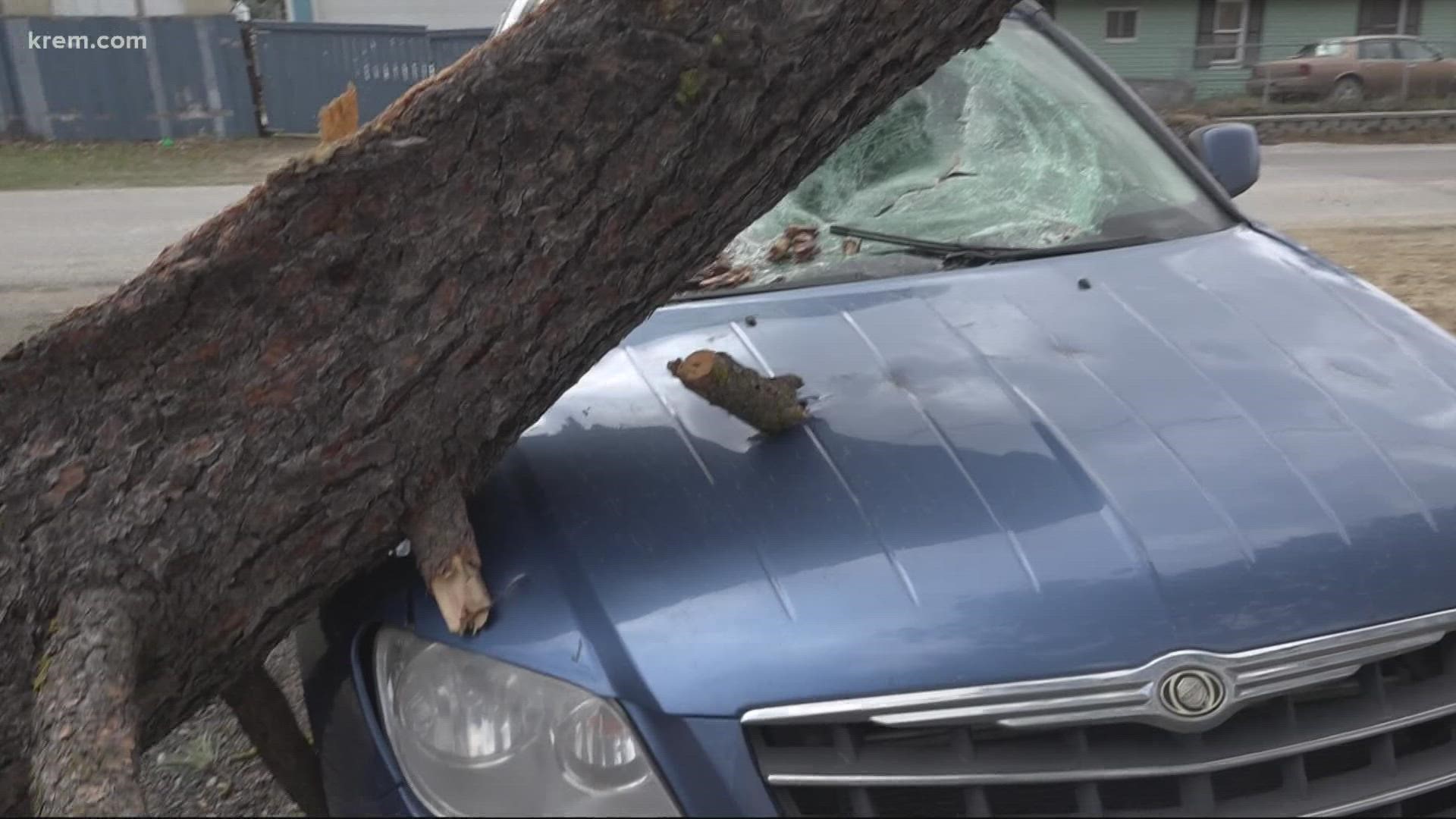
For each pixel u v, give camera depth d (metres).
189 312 1.98
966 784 1.72
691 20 1.96
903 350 2.47
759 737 1.72
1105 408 2.24
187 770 2.96
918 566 1.88
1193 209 3.17
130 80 19.38
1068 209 3.09
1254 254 2.93
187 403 1.99
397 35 20.30
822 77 2.04
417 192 1.97
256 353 1.99
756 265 2.87
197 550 1.96
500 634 1.85
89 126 19.34
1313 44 22.78
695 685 1.74
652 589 1.87
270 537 1.98
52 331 1.99
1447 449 2.13
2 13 19.83
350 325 1.99
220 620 1.99
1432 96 21.55
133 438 1.99
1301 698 1.85
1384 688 1.86
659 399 2.36
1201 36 24.72
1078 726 1.75
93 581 1.94
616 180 2.01
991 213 3.04
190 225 11.35
